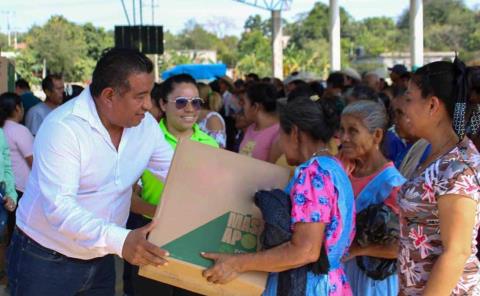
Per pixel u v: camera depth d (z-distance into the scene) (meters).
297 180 2.43
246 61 58.16
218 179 2.57
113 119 2.62
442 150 2.38
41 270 2.78
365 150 3.18
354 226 2.66
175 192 2.52
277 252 2.40
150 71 2.60
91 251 2.77
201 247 2.49
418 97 2.39
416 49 15.88
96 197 2.72
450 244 2.22
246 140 4.84
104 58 2.59
